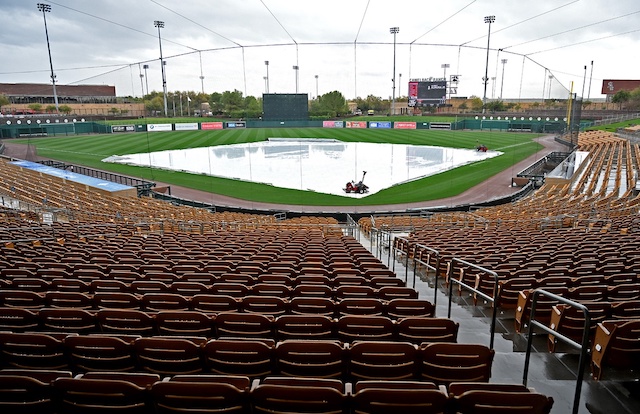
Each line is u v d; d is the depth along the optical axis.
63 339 3.99
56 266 7.55
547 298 5.46
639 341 4.11
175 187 27.69
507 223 15.05
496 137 50.19
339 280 6.66
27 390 2.97
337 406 2.84
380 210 22.28
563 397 4.01
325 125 60.66
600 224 13.67
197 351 3.81
